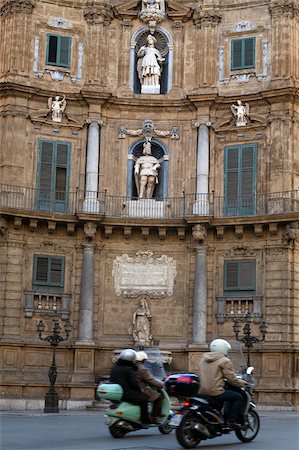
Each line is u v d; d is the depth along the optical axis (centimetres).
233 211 4762
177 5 5038
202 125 4856
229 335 4625
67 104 4909
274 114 4741
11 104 4784
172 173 4906
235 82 4903
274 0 4856
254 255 4653
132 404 2238
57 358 4609
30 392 4478
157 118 4981
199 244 4684
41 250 4703
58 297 4706
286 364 4428
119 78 5019
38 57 4906
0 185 4691
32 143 4816
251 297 4603
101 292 4744
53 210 4781
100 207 4800
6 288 4575
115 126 4959
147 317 4688
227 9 4988
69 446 2019
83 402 4425
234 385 2119
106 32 5031
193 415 2042
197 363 4544
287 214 4484
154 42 5091
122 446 2031
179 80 5012
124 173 4909
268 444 2133
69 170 4859
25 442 2131
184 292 4738
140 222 4716
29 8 4900
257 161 4769
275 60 4800
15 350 4525
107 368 4653
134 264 4781
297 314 4512
